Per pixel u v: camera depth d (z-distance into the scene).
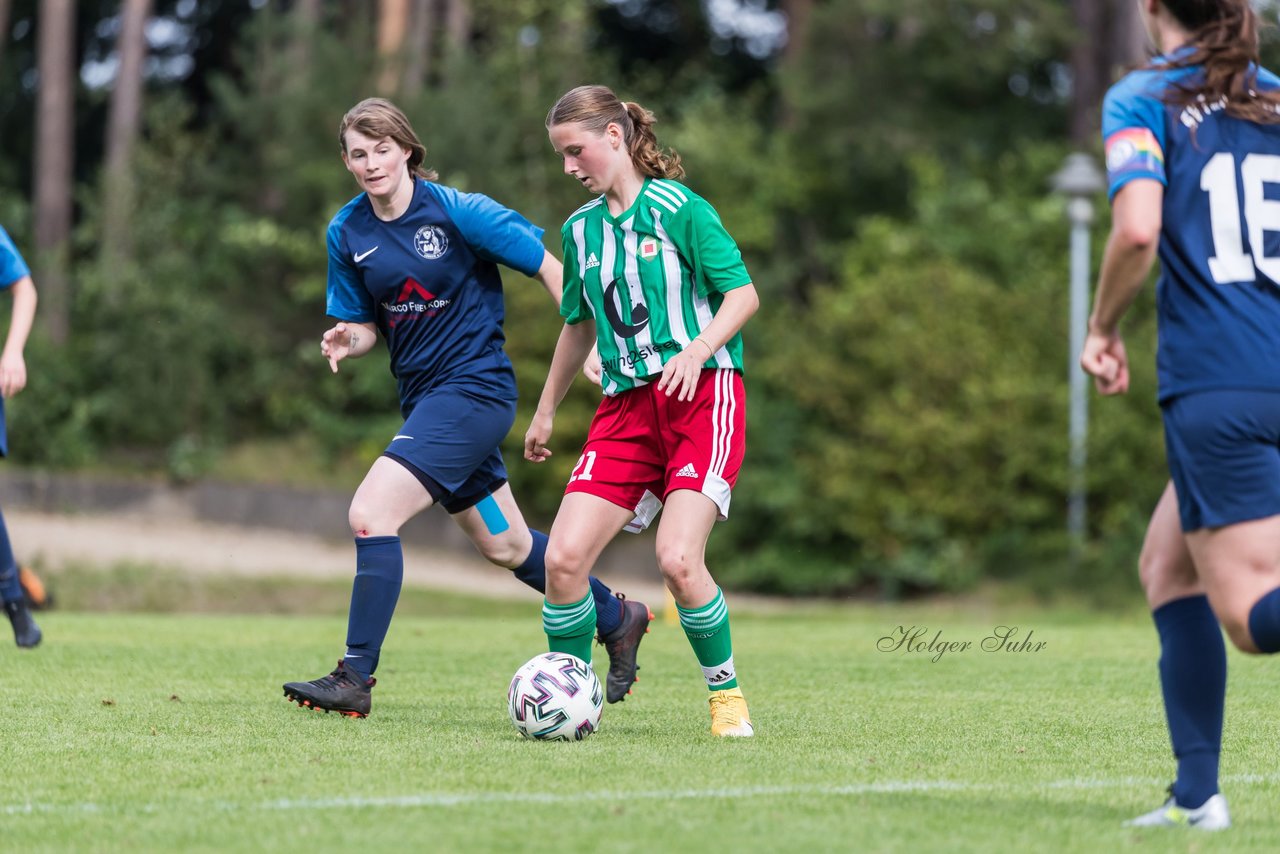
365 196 20.03
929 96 101.44
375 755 15.43
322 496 81.25
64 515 80.44
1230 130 11.82
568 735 16.69
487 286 20.00
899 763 15.28
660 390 16.62
